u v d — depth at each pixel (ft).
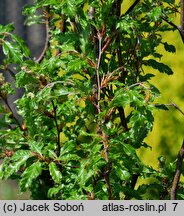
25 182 24.44
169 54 44.45
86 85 26.00
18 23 69.10
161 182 27.45
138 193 26.35
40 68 25.55
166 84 44.52
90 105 25.26
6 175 24.85
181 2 26.40
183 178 43.14
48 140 27.55
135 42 27.96
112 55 27.32
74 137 28.22
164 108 27.68
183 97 44.04
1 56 31.14
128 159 24.70
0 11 70.38
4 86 27.73
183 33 26.48
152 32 28.68
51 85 24.53
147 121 23.70
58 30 28.35
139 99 24.02
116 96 23.68
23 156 25.11
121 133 25.75
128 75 27.66
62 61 25.53
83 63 25.03
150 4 28.22
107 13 25.48
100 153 23.59
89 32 25.99
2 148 27.17
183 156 25.81
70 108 25.18
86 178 23.06
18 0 68.95
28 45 68.18
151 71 44.62
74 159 25.17
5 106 28.25
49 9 31.40
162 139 44.45
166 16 27.43
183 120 44.01
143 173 26.78
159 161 27.94
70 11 24.61
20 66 26.53
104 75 25.59
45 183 28.17
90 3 25.53
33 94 25.17
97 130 24.59
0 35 26.78
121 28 25.53
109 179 25.34
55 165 24.54
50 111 26.86
